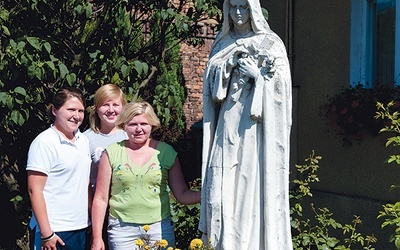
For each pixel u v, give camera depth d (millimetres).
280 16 9500
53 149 4371
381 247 7273
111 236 4293
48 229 4305
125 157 4258
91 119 4812
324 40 8492
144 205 4219
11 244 6984
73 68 6461
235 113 3824
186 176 12422
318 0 8609
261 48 3781
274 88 3775
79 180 4469
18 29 6258
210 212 3838
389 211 4750
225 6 3934
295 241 5422
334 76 8305
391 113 6883
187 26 6305
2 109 5887
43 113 6445
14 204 6953
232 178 3828
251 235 3793
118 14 6699
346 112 7531
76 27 6605
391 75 7672
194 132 12836
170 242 4309
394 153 7141
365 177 7652
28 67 5605
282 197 3809
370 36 7977
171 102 6316
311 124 8703
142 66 6074
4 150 6902
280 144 3791
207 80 3938
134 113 4223
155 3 6508
